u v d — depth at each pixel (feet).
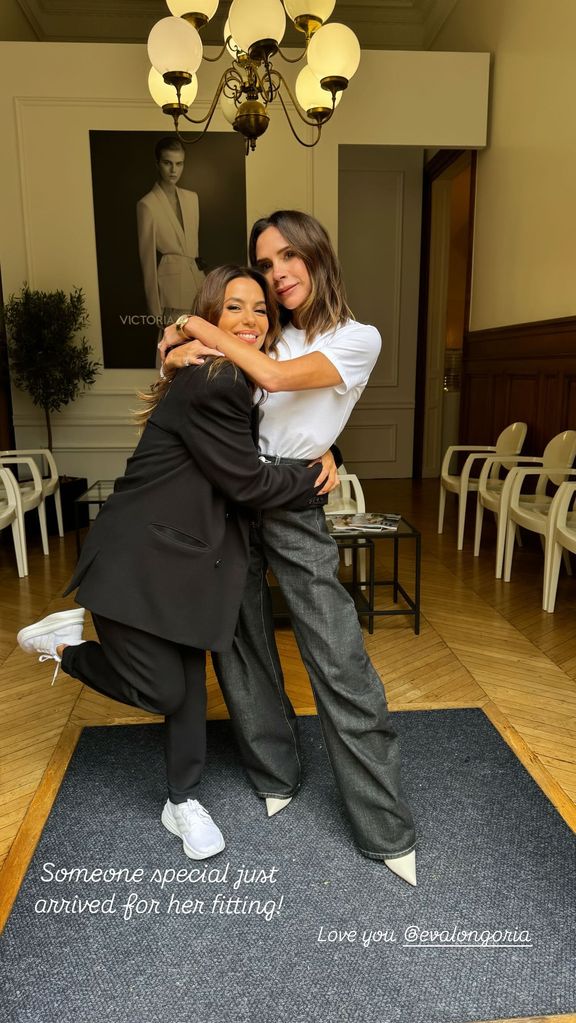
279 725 6.21
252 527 5.67
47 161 17.88
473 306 20.31
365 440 26.58
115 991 4.46
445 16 21.31
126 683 5.37
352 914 5.08
